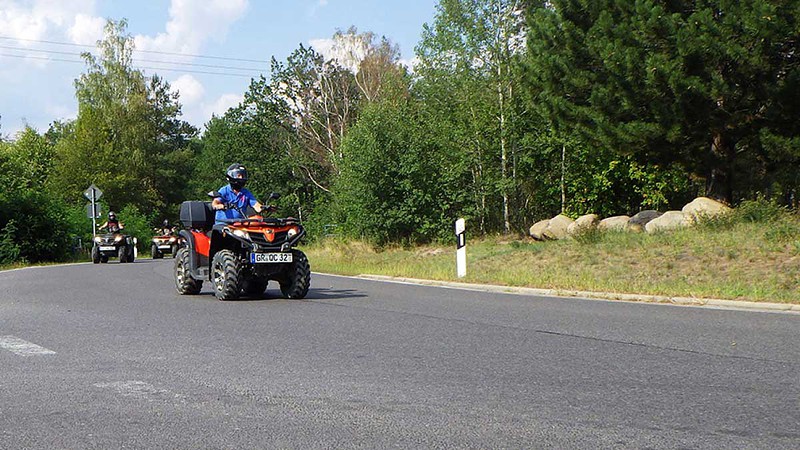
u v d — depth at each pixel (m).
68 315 9.76
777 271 12.79
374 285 15.05
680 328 8.18
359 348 6.96
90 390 5.22
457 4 33.25
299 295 11.98
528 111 31.64
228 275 11.55
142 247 54.66
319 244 31.31
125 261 32.34
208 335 7.84
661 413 4.53
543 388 5.23
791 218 17.44
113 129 64.06
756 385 5.30
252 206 12.66
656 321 8.80
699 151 21.33
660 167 23.36
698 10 19.28
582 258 16.47
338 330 8.19
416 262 20.44
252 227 11.69
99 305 11.11
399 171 29.95
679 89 18.73
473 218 31.98
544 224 25.66
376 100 49.78
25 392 5.17
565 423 4.31
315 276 18.33
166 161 76.75
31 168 60.62
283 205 47.50
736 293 11.09
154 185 75.19
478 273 16.25
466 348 6.95
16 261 33.38
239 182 12.50
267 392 5.14
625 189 31.16
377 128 30.70
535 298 11.88
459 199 31.28
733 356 6.44
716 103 19.39
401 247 29.44
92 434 4.15
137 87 64.88
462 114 33.00
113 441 4.02
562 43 22.50
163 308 10.60
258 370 5.91
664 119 19.55
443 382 5.44
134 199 64.50
